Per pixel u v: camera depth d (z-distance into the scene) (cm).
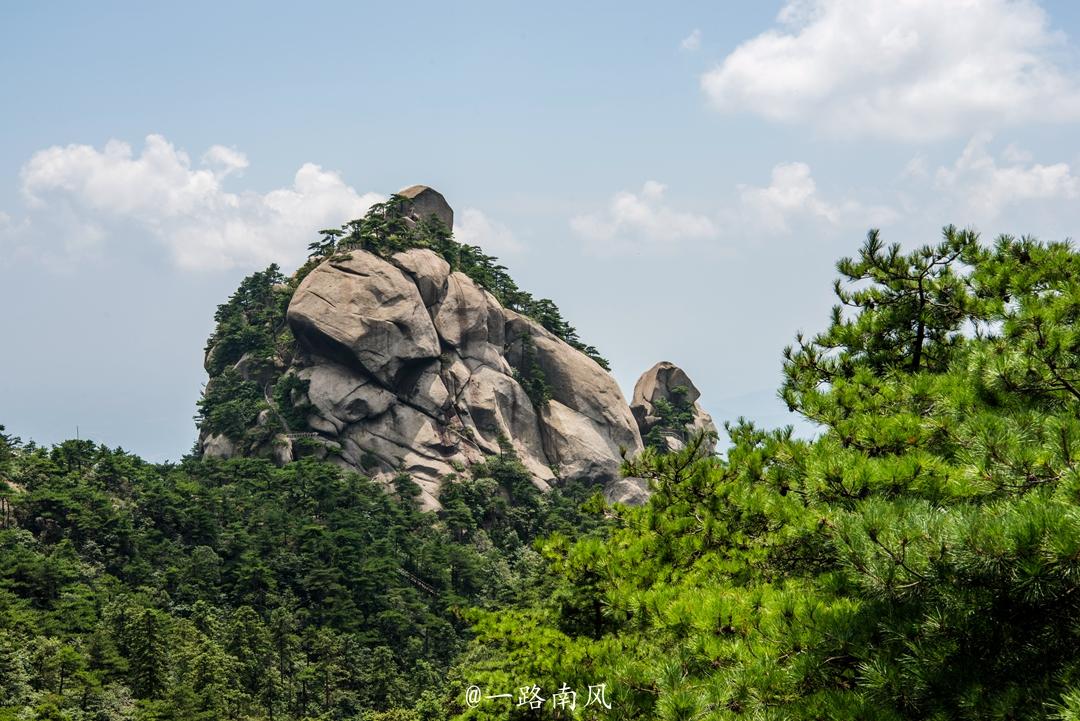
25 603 9262
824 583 1272
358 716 8662
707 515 1911
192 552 11244
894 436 1490
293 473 13425
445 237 18262
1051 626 1060
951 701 1076
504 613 2422
